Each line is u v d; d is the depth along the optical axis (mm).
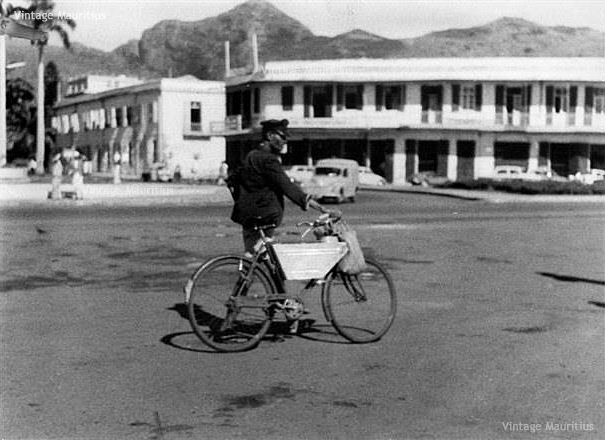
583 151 59031
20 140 82938
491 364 6785
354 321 7891
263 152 7391
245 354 7082
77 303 9641
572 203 36344
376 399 5742
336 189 34188
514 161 59312
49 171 68000
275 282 7359
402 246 16266
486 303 9867
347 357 6980
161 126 65250
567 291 10844
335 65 59906
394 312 7754
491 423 5227
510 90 59000
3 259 13680
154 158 66375
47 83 91812
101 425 5129
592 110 58844
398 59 59375
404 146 59594
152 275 11953
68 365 6648
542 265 13578
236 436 4945
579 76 57844
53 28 56500
